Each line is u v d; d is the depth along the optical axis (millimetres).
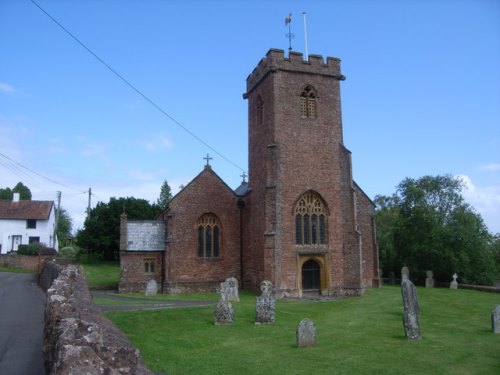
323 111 38281
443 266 45844
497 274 51344
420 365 14984
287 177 36125
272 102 36938
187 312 24594
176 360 15164
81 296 14539
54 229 79125
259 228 37281
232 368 14398
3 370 12523
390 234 57094
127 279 39062
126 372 6898
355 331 20781
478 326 22266
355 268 35969
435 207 49188
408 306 19203
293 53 37938
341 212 37219
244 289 39812
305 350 16984
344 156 37938
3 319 21219
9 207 71188
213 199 40594
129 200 64562
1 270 53938
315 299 33344
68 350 5773
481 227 47344
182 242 39281
